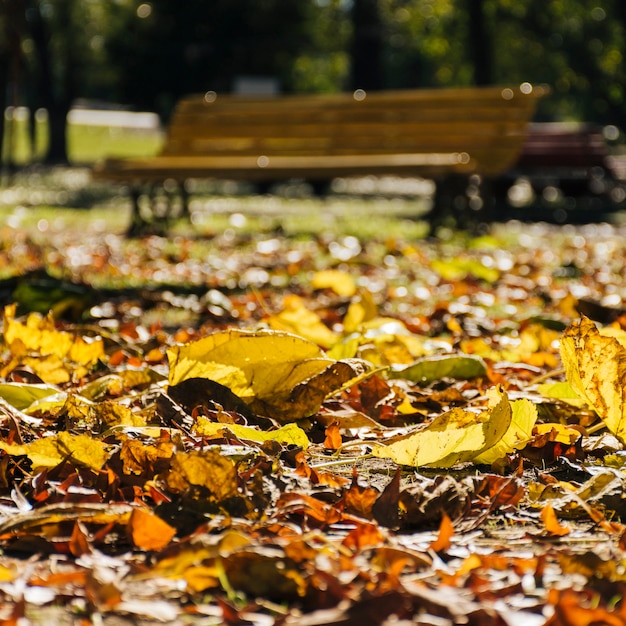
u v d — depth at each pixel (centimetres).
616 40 4212
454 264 870
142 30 4572
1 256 990
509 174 2236
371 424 371
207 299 675
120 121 6912
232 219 1558
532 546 246
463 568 217
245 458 297
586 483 285
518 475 318
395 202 2303
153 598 208
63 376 433
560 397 402
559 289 827
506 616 194
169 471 275
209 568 210
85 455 295
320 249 1141
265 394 374
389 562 220
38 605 202
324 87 5612
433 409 400
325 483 293
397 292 768
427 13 4241
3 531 238
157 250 1104
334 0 4947
